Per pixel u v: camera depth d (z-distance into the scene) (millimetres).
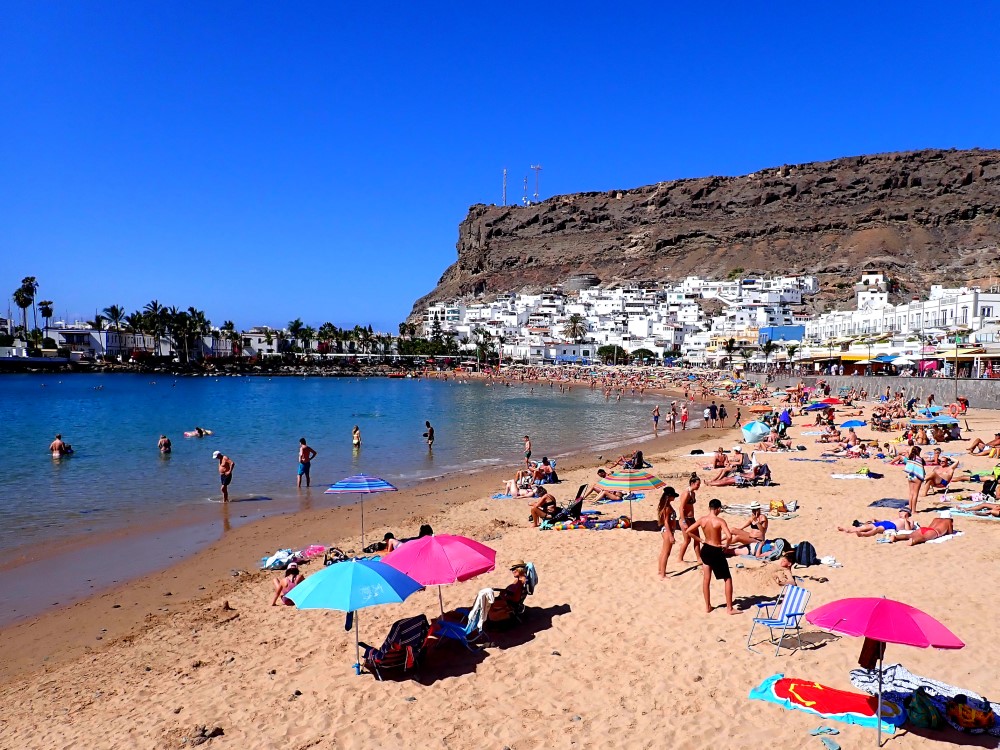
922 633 6859
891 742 7254
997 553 13445
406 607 12445
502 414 65438
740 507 19297
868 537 15484
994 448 26891
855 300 187500
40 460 33969
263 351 180875
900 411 40375
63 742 8367
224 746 7957
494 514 20984
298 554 16562
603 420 58969
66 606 13828
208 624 12305
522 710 8414
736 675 8930
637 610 11477
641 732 7738
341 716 8508
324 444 40688
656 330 191625
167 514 22047
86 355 159000
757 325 163750
